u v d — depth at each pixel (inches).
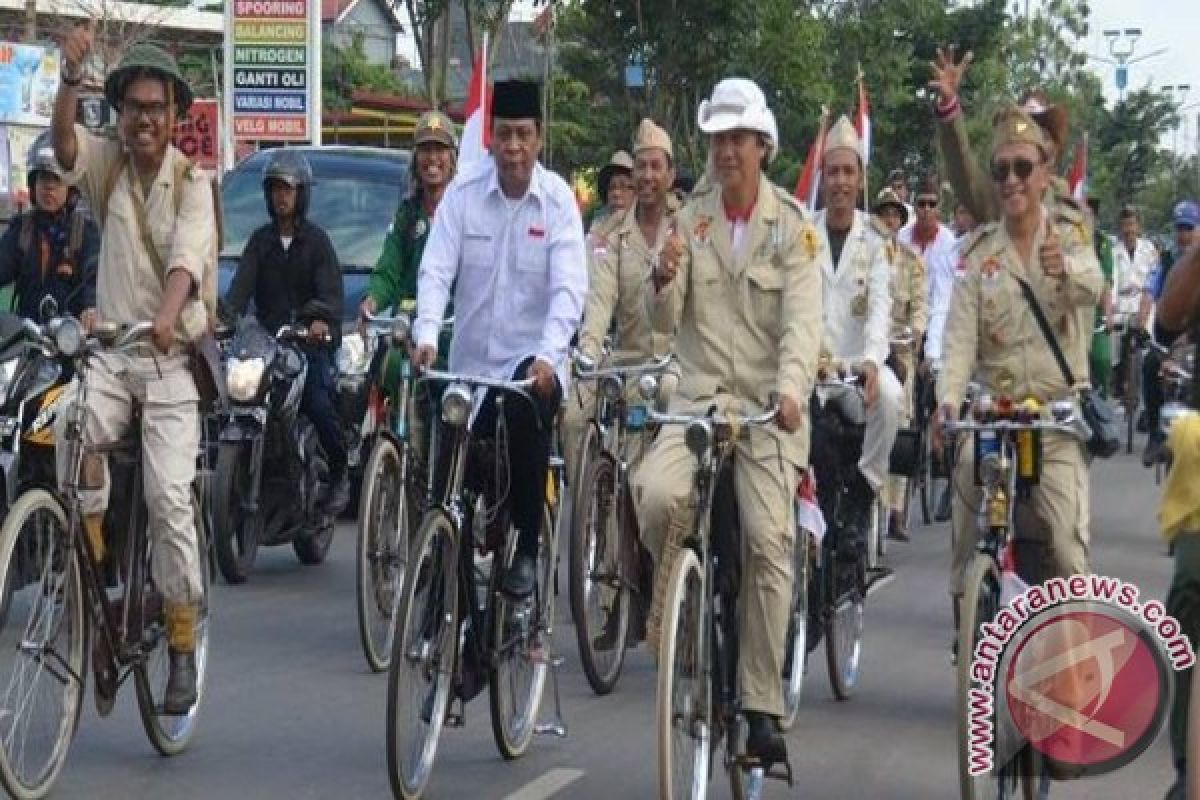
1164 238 1579.7
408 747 327.9
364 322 461.4
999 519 331.9
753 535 313.9
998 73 1893.5
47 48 1652.3
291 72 1210.0
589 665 426.9
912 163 1748.3
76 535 327.3
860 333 450.0
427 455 374.3
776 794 351.9
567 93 1295.5
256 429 520.1
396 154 730.8
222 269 651.5
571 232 361.4
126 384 343.0
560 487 447.2
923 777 366.3
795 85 1249.4
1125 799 352.8
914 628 523.5
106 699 343.0
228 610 512.4
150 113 342.3
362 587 438.0
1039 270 353.1
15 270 496.7
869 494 429.7
